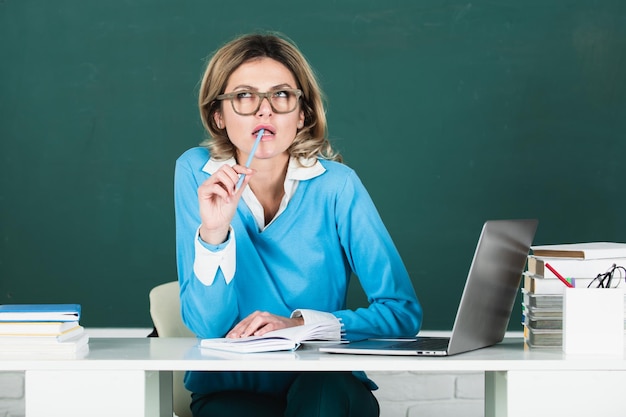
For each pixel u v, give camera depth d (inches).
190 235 80.8
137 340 74.6
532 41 127.8
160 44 129.2
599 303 64.7
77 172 129.6
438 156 128.0
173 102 129.2
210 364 60.6
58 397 61.2
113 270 128.7
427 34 127.9
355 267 82.6
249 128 78.1
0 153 130.2
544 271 68.7
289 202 82.0
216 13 128.8
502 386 63.2
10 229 129.6
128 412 61.2
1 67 130.2
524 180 127.9
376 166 128.0
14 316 64.2
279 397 81.1
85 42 129.6
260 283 80.7
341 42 128.3
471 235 127.6
